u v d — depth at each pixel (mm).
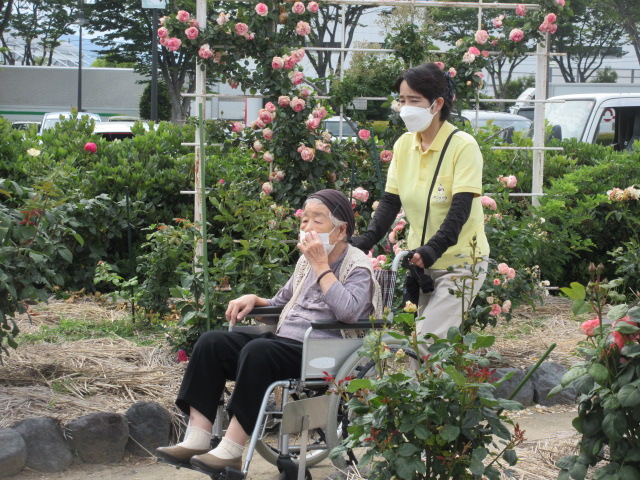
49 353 5426
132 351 5605
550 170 8898
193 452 3662
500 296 5770
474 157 4219
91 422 4312
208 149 8055
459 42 7391
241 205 5793
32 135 9102
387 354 3047
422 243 4379
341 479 3705
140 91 36562
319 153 6953
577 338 6449
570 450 4152
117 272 8000
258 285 5617
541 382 5473
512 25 7652
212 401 3760
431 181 4297
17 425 4227
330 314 3916
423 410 2910
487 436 3008
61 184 6824
